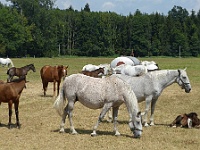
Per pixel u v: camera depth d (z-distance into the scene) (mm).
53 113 15359
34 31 94875
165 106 17656
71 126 11547
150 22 113750
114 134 11547
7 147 9953
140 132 10836
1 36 88625
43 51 96812
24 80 12203
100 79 11148
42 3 102938
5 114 14906
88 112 15719
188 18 129375
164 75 12672
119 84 10844
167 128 12508
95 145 10188
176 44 113562
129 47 112125
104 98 10875
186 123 12570
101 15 108562
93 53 106438
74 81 11227
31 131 11938
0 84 12062
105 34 106562
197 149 9945
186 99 20047
